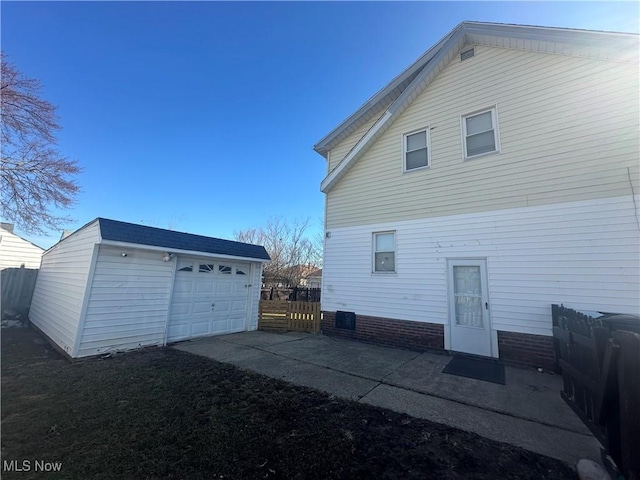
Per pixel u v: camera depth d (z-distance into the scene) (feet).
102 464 7.72
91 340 19.17
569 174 18.74
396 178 26.86
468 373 16.79
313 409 11.59
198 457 8.14
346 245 29.19
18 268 35.63
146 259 22.59
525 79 21.22
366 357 20.20
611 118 17.88
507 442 9.30
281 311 31.71
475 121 23.45
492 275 20.54
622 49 17.70
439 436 9.65
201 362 18.17
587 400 9.71
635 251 16.24
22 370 16.21
